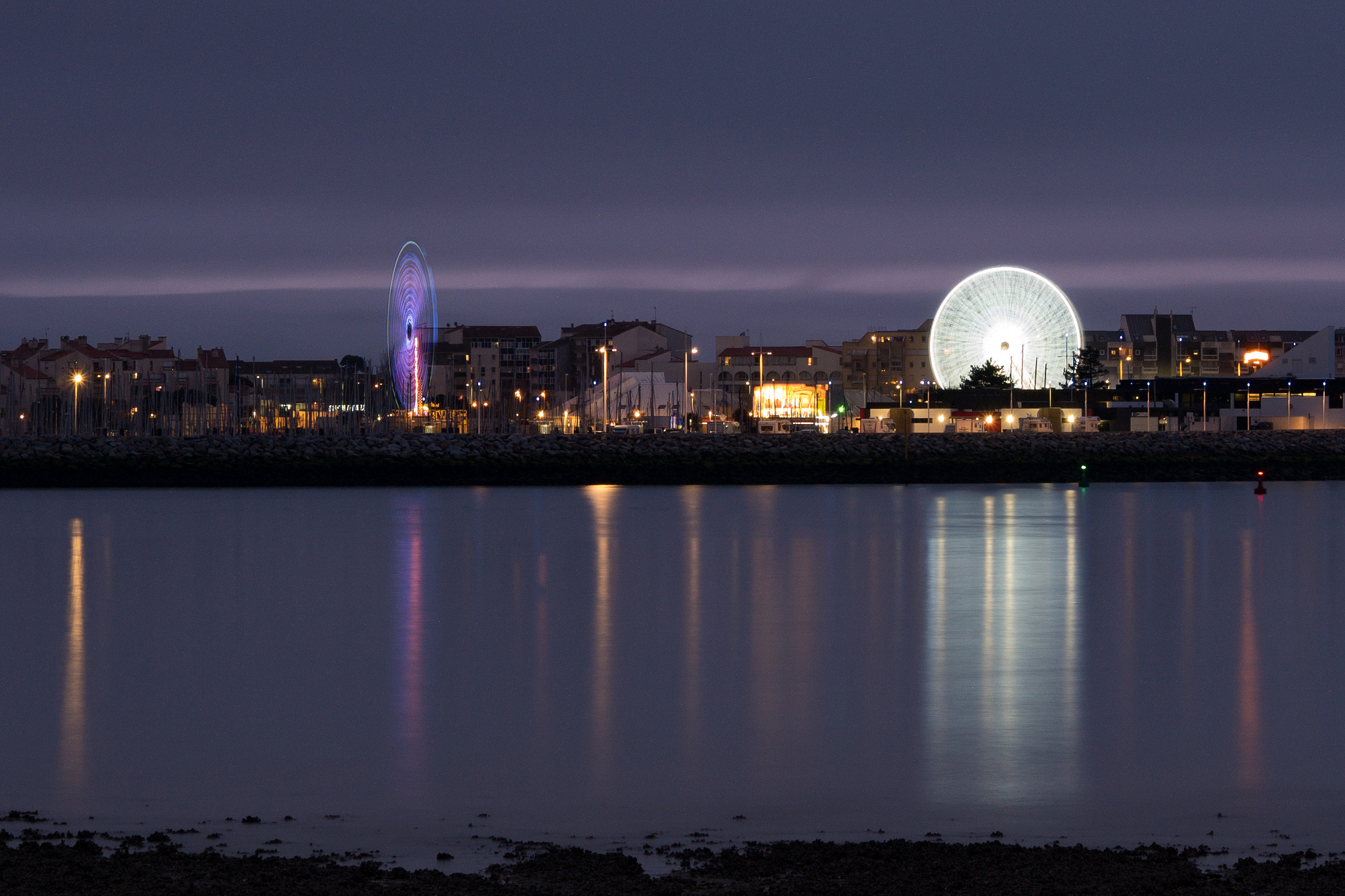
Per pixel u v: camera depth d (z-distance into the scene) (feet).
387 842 66.74
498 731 92.07
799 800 74.95
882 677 112.16
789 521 296.10
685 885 57.67
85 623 144.05
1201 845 66.08
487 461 445.37
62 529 271.28
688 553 223.92
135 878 57.72
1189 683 109.19
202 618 147.84
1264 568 199.62
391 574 192.65
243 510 326.24
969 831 69.10
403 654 124.06
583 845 66.33
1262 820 70.95
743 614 151.02
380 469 440.04
